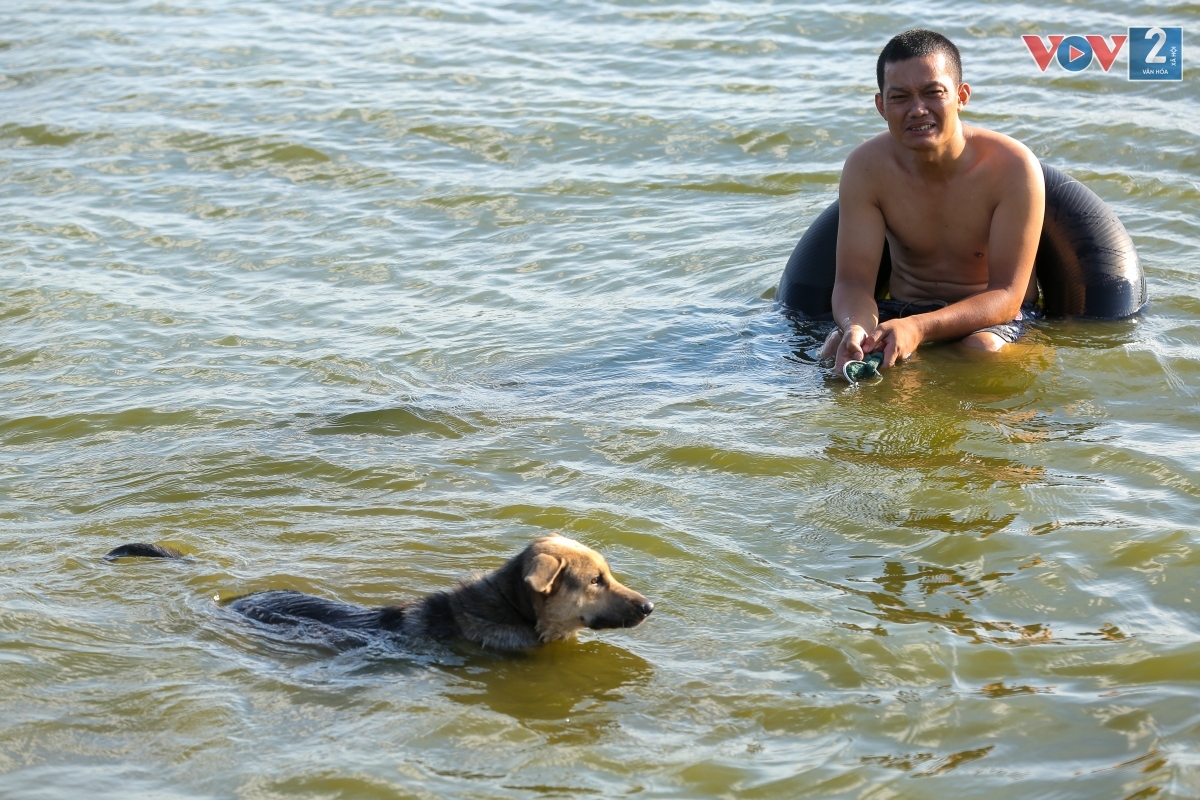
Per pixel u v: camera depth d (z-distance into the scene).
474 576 5.75
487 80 15.45
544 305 9.89
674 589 5.81
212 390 8.42
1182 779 4.34
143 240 11.52
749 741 4.71
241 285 10.48
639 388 8.27
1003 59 14.81
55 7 19.89
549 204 12.05
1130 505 6.39
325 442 7.55
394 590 5.88
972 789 4.38
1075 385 7.98
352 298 10.14
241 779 4.52
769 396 8.04
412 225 11.71
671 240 11.09
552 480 6.96
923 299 9.20
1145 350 8.36
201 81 15.95
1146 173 11.53
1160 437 7.18
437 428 7.73
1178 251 10.02
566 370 8.64
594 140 13.46
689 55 15.91
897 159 8.90
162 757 4.66
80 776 4.55
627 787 4.45
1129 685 4.93
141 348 9.20
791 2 17.42
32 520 6.62
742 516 6.49
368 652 5.36
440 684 5.15
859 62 15.20
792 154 12.80
